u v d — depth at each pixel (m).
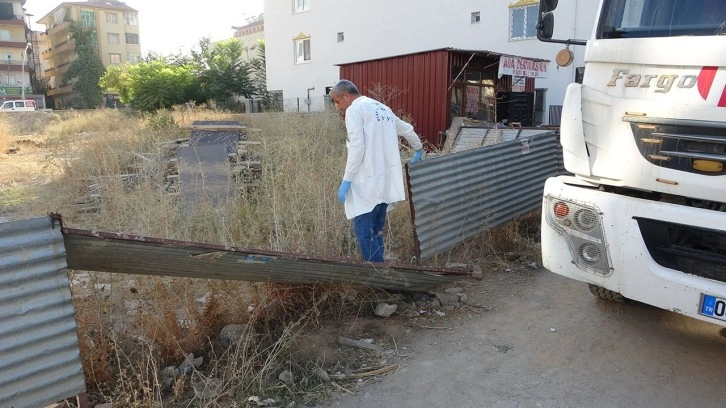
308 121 11.10
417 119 13.59
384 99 13.64
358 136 3.97
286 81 28.36
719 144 2.74
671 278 2.85
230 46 32.72
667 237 2.91
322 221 4.84
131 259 2.70
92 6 69.50
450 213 5.06
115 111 27.17
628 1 3.27
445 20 20.72
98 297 3.38
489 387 3.11
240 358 3.21
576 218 3.30
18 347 2.21
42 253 2.24
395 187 4.23
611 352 3.47
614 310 4.11
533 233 6.26
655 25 3.13
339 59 25.42
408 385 3.14
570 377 3.19
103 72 62.06
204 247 2.68
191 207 5.73
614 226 3.08
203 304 3.88
